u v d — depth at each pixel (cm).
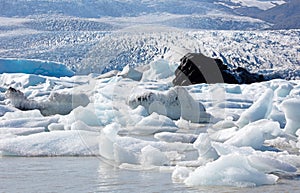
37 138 1184
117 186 835
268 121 1527
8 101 2248
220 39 10062
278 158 1041
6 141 1164
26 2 17050
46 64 5984
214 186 838
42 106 2144
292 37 10631
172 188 821
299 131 1447
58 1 17488
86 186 834
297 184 854
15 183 854
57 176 912
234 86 3002
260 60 9406
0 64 5866
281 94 2803
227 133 1291
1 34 13388
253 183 841
